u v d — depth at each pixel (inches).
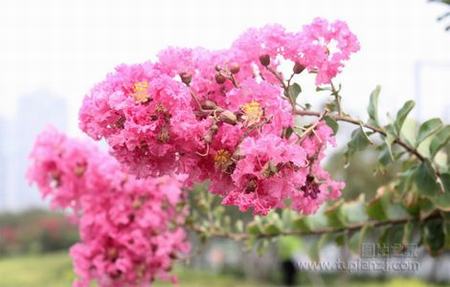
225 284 153.3
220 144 16.4
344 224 24.5
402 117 20.4
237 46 17.8
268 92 16.4
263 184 15.8
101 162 25.7
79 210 26.9
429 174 21.1
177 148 16.5
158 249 26.4
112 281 26.5
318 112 18.0
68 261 178.2
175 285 27.1
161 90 16.2
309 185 17.6
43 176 26.7
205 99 17.4
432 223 23.0
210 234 26.7
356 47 17.6
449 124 21.0
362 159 92.0
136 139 16.2
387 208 23.7
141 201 26.1
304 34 17.5
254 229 25.9
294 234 25.4
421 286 107.7
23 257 200.2
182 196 26.6
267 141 15.5
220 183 16.8
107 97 16.6
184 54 17.4
